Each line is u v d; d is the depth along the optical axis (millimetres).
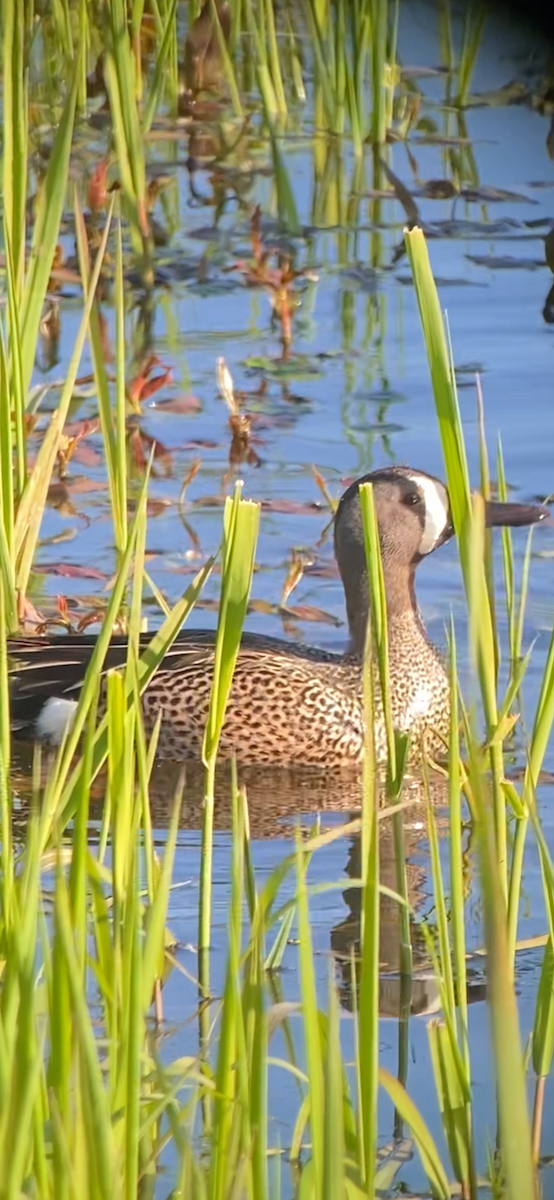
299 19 25391
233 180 21484
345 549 12289
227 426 15359
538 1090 6840
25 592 12039
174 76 23156
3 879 6359
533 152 22094
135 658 7340
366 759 5715
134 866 6039
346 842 10039
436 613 13008
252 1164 5395
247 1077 5484
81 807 6273
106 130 22078
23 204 11352
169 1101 5852
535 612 12406
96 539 13453
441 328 6035
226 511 7609
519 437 14789
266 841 10070
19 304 11703
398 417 15430
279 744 11711
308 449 14812
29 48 20156
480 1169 6727
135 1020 5375
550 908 7016
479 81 23906
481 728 10133
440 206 20672
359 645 12133
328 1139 4902
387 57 24266
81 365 16625
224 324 17703
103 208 19234
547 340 16859
